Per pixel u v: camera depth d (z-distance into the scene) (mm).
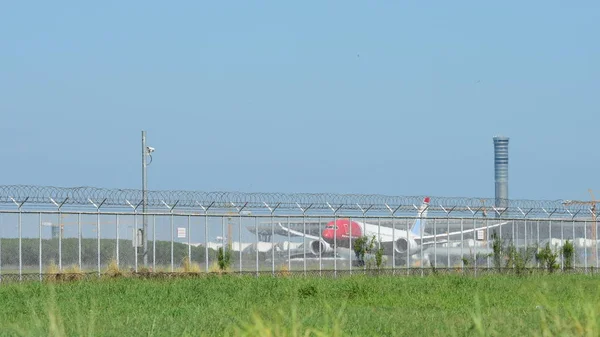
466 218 189375
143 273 153000
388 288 126938
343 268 176000
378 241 179875
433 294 121125
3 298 106500
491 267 190125
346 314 78625
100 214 152250
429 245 185875
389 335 64062
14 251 143500
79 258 149375
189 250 160750
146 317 78625
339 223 176625
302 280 137250
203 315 83125
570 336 46406
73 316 81625
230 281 135625
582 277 158875
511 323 63719
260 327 44594
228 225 165125
